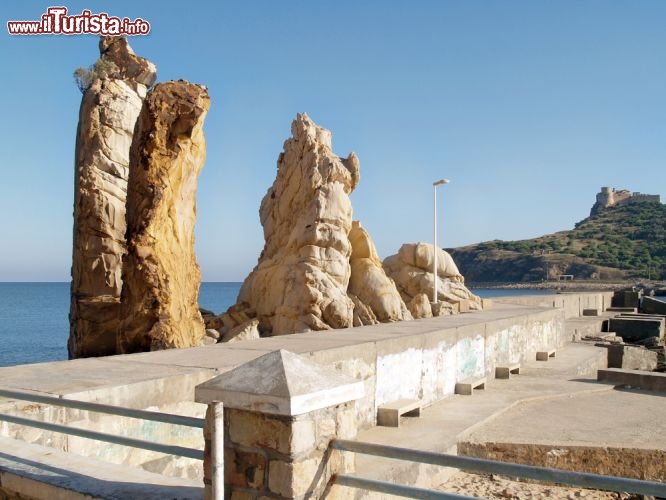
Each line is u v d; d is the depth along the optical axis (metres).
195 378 7.43
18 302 114.25
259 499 4.16
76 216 22.86
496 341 14.52
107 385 6.66
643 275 112.94
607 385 13.33
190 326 18.11
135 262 16.58
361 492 6.68
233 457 4.28
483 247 141.38
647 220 142.25
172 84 17.14
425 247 25.36
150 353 9.06
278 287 19.83
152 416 4.61
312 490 4.17
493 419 10.52
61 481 4.69
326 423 4.32
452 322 14.07
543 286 106.25
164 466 7.08
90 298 21.97
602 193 172.00
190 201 18.50
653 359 22.02
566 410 11.29
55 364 8.03
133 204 17.27
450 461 3.91
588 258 123.25
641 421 10.48
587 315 32.94
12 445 5.59
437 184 26.03
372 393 9.61
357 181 22.30
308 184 21.03
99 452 6.52
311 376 4.26
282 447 4.07
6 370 7.61
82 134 22.98
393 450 4.09
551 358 17.97
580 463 8.86
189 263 18.45
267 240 22.78
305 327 18.73
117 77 24.67
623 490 3.45
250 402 4.16
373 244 22.38
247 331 18.86
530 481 8.55
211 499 4.06
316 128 22.12
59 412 6.29
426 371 11.12
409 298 24.75
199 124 17.45
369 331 11.84
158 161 16.84
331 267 19.78
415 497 4.00
